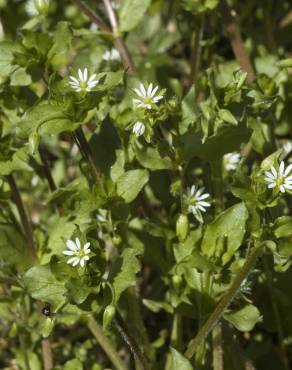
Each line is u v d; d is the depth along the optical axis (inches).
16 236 18.3
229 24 20.5
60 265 16.1
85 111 16.9
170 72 23.7
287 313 18.9
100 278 16.3
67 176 22.0
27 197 22.0
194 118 17.9
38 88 22.3
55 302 16.6
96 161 18.2
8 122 19.6
